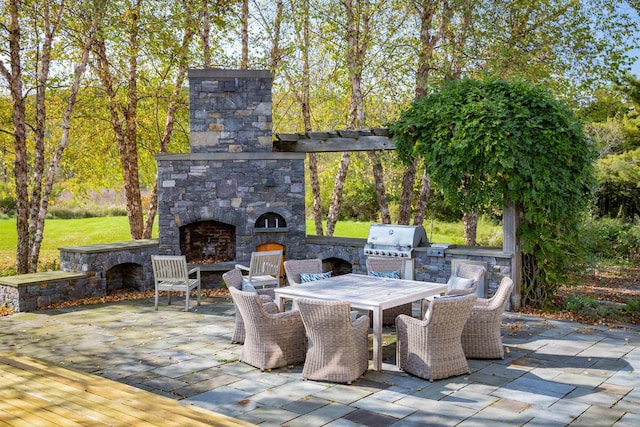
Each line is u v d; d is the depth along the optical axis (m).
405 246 9.80
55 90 13.41
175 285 9.16
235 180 11.05
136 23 12.32
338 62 13.43
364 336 5.83
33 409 3.83
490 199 8.71
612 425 4.45
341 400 5.08
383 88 13.59
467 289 6.98
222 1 12.79
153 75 14.86
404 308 8.04
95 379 4.76
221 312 8.98
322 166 18.33
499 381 5.55
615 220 18.31
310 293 6.60
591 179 9.02
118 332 7.68
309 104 14.73
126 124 14.32
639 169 20.08
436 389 5.35
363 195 24.59
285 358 6.09
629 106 21.81
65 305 9.55
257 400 5.10
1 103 13.76
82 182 16.78
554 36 12.96
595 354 6.46
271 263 9.62
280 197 11.22
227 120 11.16
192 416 3.86
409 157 9.80
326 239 11.20
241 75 11.10
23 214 11.25
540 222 8.50
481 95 8.70
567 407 4.85
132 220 14.29
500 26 12.84
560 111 8.45
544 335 7.33
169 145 16.20
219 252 11.77
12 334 7.60
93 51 12.93
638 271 14.05
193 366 6.14
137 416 3.71
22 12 11.35
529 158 8.29
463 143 8.35
